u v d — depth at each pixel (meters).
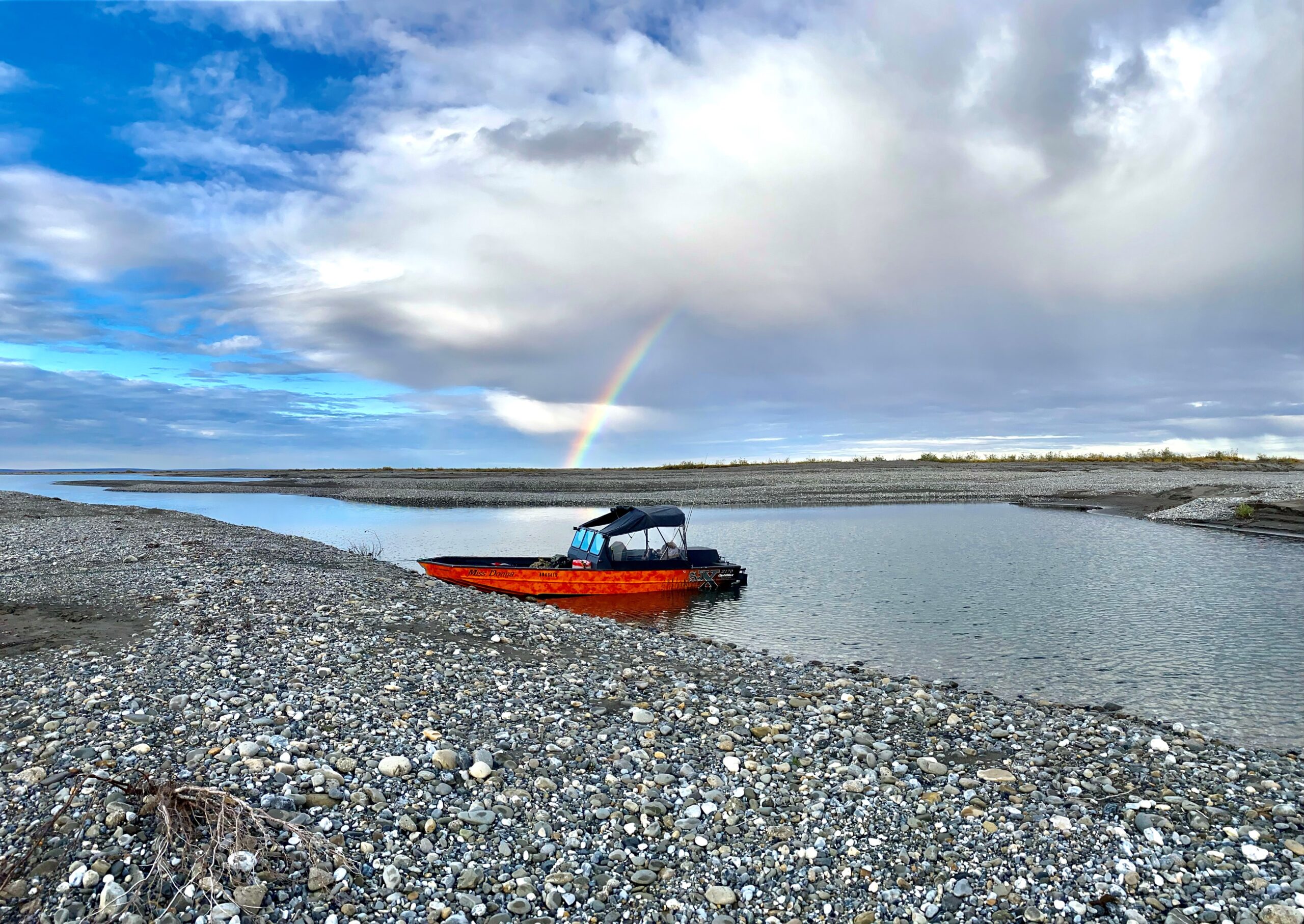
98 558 26.52
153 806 8.20
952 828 9.09
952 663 18.45
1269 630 21.45
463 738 11.13
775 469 110.69
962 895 7.80
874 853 8.57
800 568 32.88
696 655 17.44
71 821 7.91
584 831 8.84
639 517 28.92
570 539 42.56
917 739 12.08
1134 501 59.72
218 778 9.20
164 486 106.56
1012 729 12.50
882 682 15.59
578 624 20.14
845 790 10.09
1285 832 8.97
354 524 51.59
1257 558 34.12
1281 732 13.80
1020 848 8.64
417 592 22.91
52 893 6.92
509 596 25.05
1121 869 8.16
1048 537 42.56
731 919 7.42
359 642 15.94
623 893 7.77
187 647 14.85
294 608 19.00
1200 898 7.68
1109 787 10.22
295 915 7.00
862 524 50.34
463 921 7.16
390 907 7.27
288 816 8.45
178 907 6.88
